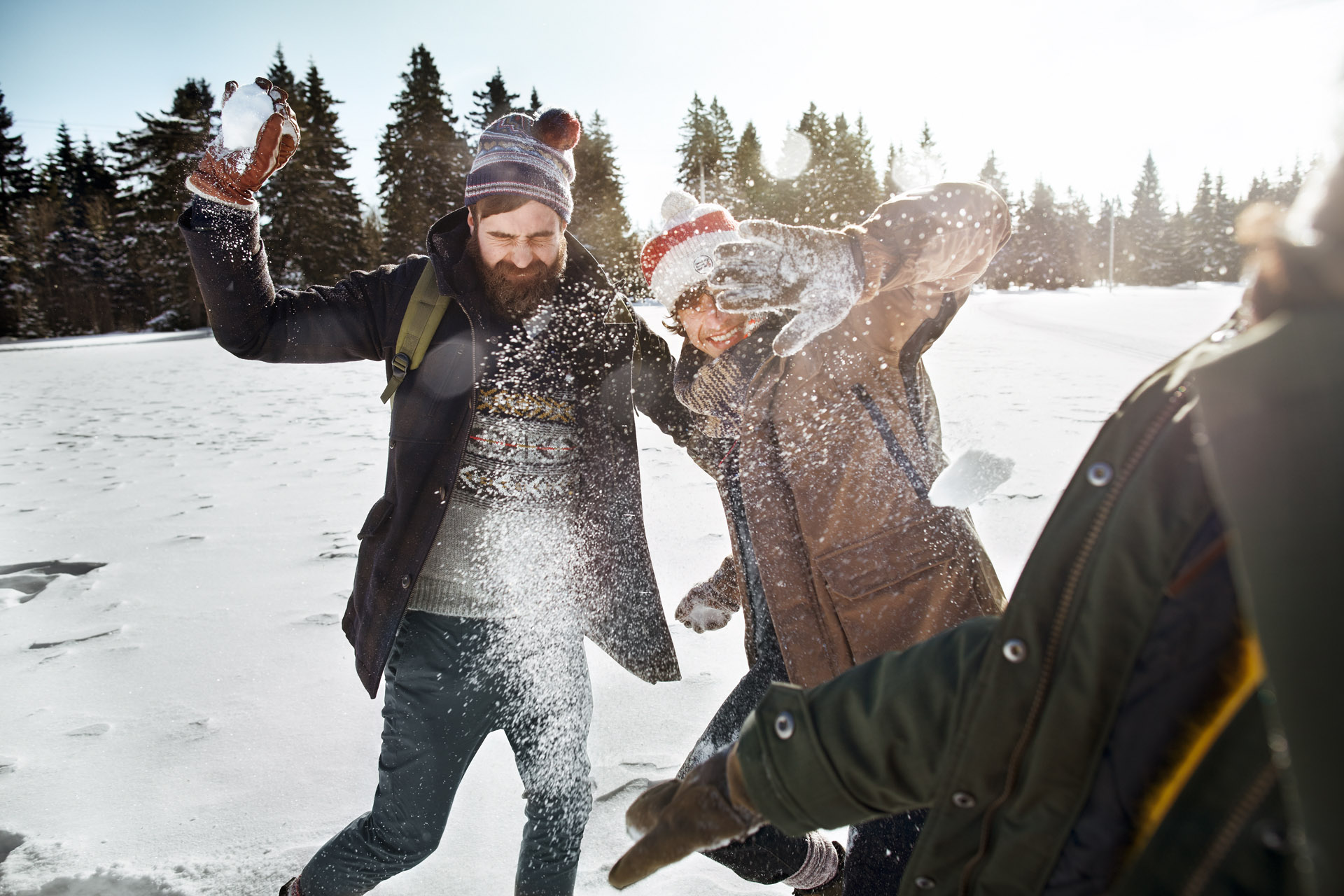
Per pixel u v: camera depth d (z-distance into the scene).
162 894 1.85
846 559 1.61
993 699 0.85
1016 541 3.88
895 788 0.97
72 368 18.12
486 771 2.38
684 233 2.04
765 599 1.73
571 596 1.90
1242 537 0.55
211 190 1.72
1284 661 0.53
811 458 1.63
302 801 2.20
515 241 1.81
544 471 1.87
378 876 1.73
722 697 2.71
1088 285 66.62
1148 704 0.74
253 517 5.07
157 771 2.35
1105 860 0.77
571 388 1.91
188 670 2.98
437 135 40.66
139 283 39.25
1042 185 63.03
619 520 1.99
